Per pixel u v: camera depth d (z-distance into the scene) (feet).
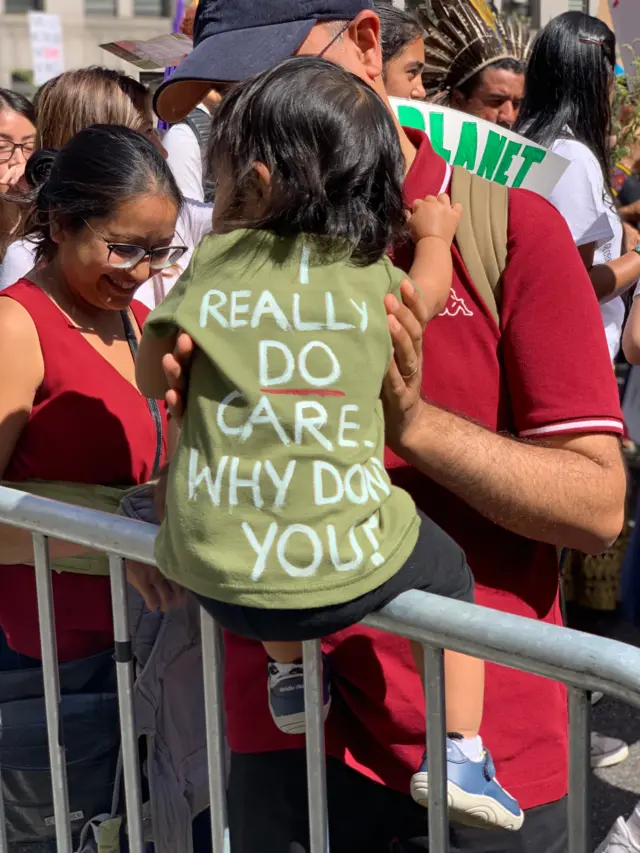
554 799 5.39
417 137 5.36
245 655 5.60
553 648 3.84
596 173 9.89
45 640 5.94
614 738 11.14
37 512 5.65
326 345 4.28
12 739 6.79
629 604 8.75
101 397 6.81
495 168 6.10
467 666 4.98
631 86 11.98
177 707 6.55
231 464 4.25
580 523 4.93
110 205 6.50
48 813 6.91
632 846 7.52
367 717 5.25
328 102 4.28
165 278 8.79
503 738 5.27
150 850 6.97
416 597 4.29
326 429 4.25
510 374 5.08
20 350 6.58
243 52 5.45
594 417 4.95
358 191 4.35
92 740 6.74
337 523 4.22
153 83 14.80
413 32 10.82
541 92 10.19
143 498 6.05
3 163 10.65
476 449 4.77
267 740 5.54
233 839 5.81
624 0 13.34
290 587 4.18
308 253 4.34
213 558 4.24
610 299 10.14
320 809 4.78
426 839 5.43
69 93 9.42
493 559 5.24
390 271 4.49
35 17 26.25
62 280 6.95
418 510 4.85
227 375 4.27
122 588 5.47
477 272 5.02
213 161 4.55
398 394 4.57
